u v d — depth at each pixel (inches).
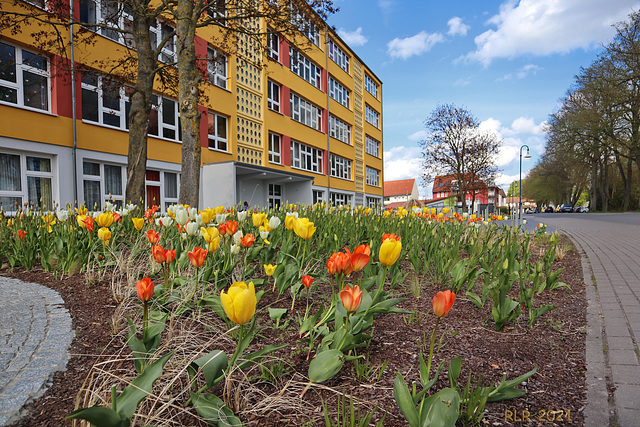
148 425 55.8
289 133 948.0
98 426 45.9
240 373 78.5
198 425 62.3
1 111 407.8
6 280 154.7
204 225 151.3
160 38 608.4
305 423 63.9
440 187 1556.3
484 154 1418.6
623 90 1389.0
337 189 1214.9
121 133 536.7
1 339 93.1
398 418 65.4
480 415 64.0
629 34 1310.3
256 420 64.7
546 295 158.6
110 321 107.0
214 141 714.2
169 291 113.3
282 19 442.3
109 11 531.8
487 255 177.5
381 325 112.2
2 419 61.6
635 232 502.0
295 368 83.0
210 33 693.9
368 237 205.9
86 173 499.5
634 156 1566.2
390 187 3575.3
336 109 1216.2
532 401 73.4
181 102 360.8
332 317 96.7
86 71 425.1
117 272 157.9
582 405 72.1
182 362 76.2
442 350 95.0
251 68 807.7
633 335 110.0
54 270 158.4
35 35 403.9
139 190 393.4
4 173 418.9
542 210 4008.4
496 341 103.4
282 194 917.8
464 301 140.3
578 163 1850.4
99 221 136.6
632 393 76.3
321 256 173.2
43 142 443.2
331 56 1206.3
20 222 217.3
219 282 122.0
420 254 170.7
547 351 98.5
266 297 130.5
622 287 172.7
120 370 77.5
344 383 77.9
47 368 78.8
